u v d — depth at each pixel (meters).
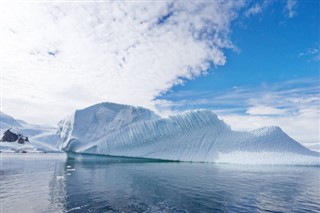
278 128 38.12
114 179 19.38
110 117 47.09
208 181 18.59
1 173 23.14
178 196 13.53
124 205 11.63
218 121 42.59
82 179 19.31
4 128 113.88
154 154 40.25
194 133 41.50
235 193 14.38
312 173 23.78
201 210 10.98
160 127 43.47
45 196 13.27
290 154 33.28
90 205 11.59
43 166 30.03
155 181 18.47
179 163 34.69
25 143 95.62
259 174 22.80
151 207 11.38
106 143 43.62
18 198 12.80
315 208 11.33
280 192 14.69
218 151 37.16
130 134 44.00
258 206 11.64
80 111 46.75
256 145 36.03
